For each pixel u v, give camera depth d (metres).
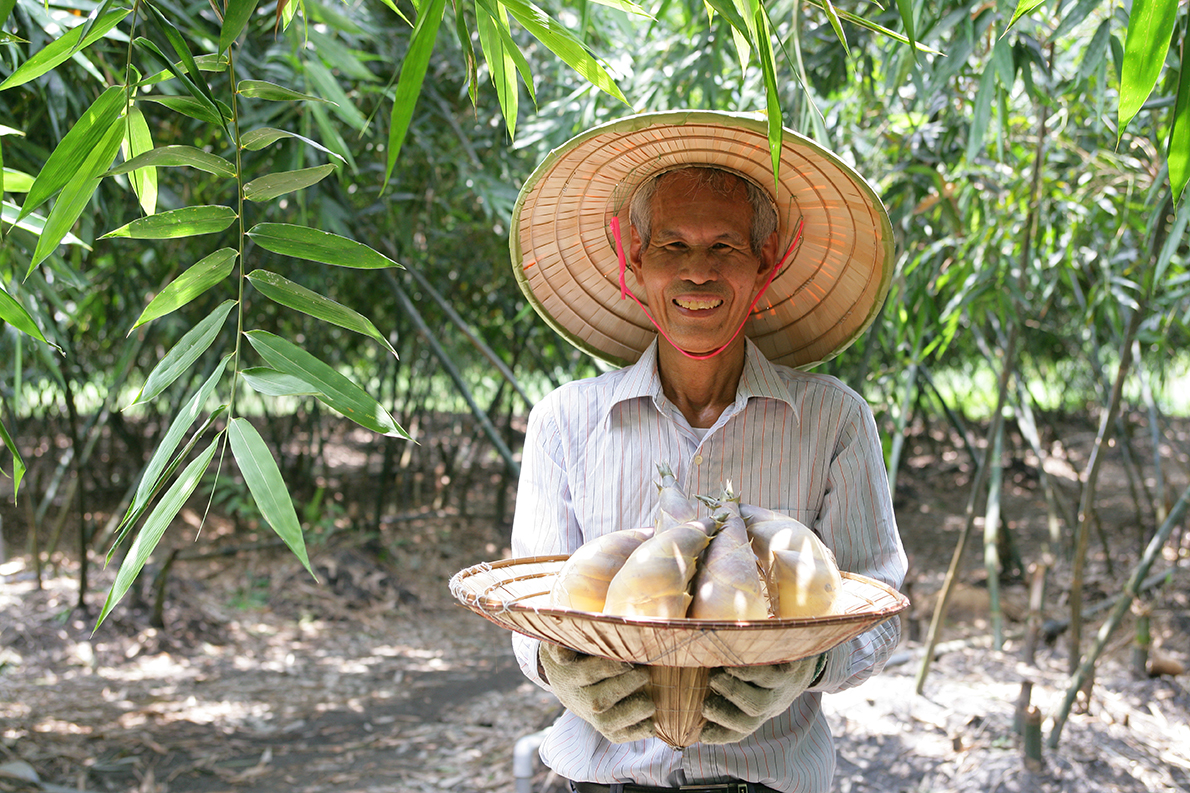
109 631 5.16
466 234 5.82
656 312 1.38
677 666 0.98
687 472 1.41
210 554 6.23
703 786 1.35
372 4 4.15
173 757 3.88
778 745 1.38
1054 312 7.51
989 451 3.79
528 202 1.43
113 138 1.10
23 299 2.83
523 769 3.31
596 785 1.42
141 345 6.89
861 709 3.79
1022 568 5.91
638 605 1.02
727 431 1.41
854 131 3.53
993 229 3.58
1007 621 4.99
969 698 3.82
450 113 4.32
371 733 4.18
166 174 4.05
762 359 1.44
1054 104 3.13
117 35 1.37
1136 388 11.50
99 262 5.25
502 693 4.69
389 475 7.26
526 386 10.03
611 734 1.10
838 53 3.13
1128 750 3.33
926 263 3.73
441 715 4.41
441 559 7.13
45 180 1.05
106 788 3.60
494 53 1.34
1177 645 4.51
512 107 1.38
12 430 6.67
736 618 1.00
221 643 5.30
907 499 9.01
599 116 3.38
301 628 5.63
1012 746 3.34
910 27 0.96
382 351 8.41
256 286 1.13
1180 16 1.90
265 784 3.66
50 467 8.59
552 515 1.47
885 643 1.37
